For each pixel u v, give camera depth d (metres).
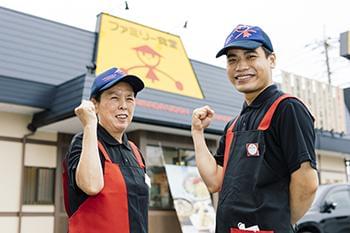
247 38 2.19
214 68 10.34
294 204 2.06
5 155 7.98
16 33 7.89
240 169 2.14
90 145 2.22
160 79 9.02
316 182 2.00
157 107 7.82
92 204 2.27
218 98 9.50
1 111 8.05
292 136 2.02
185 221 8.33
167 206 8.75
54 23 8.57
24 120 8.29
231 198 2.13
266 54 2.25
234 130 2.32
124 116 2.52
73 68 8.23
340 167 14.12
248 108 2.29
